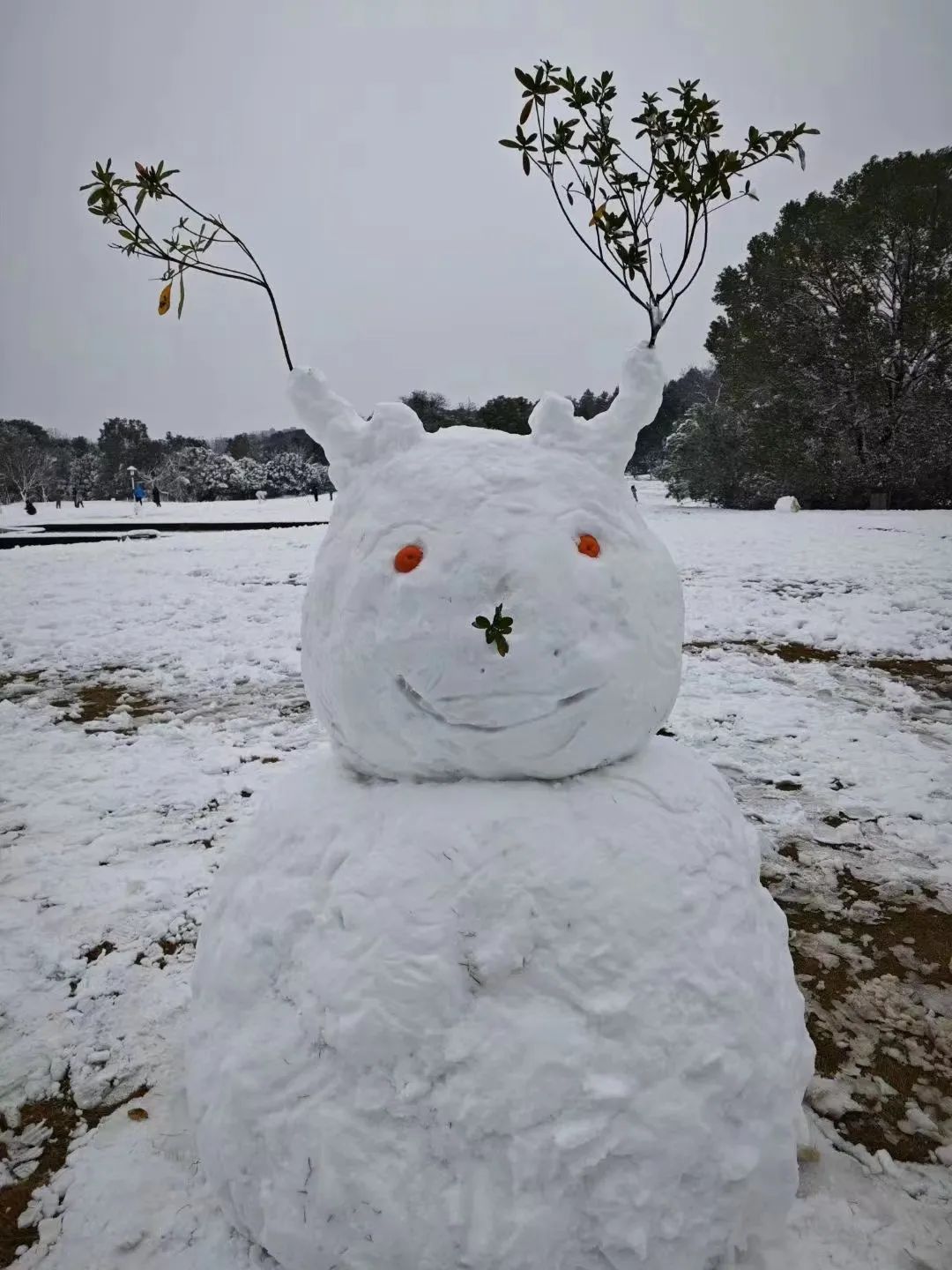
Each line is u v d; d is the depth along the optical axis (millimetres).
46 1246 2314
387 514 2070
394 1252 1727
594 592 1962
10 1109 2844
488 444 2178
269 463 52125
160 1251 2262
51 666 8703
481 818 1944
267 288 2393
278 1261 2041
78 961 3645
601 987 1815
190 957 3672
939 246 25516
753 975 2006
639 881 1922
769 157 2242
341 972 1856
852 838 4637
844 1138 2625
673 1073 1797
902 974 3484
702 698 7074
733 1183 1841
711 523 20453
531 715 1902
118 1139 2670
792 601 10641
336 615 2094
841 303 26750
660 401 2338
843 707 6859
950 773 5457
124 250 2266
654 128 2279
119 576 13500
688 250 2303
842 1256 2188
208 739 6488
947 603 10148
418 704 1962
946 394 26141
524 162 2355
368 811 2086
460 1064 1760
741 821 2400
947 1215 2334
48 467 59812
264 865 2182
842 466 26516
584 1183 1735
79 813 5156
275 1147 1851
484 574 1898
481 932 1833
